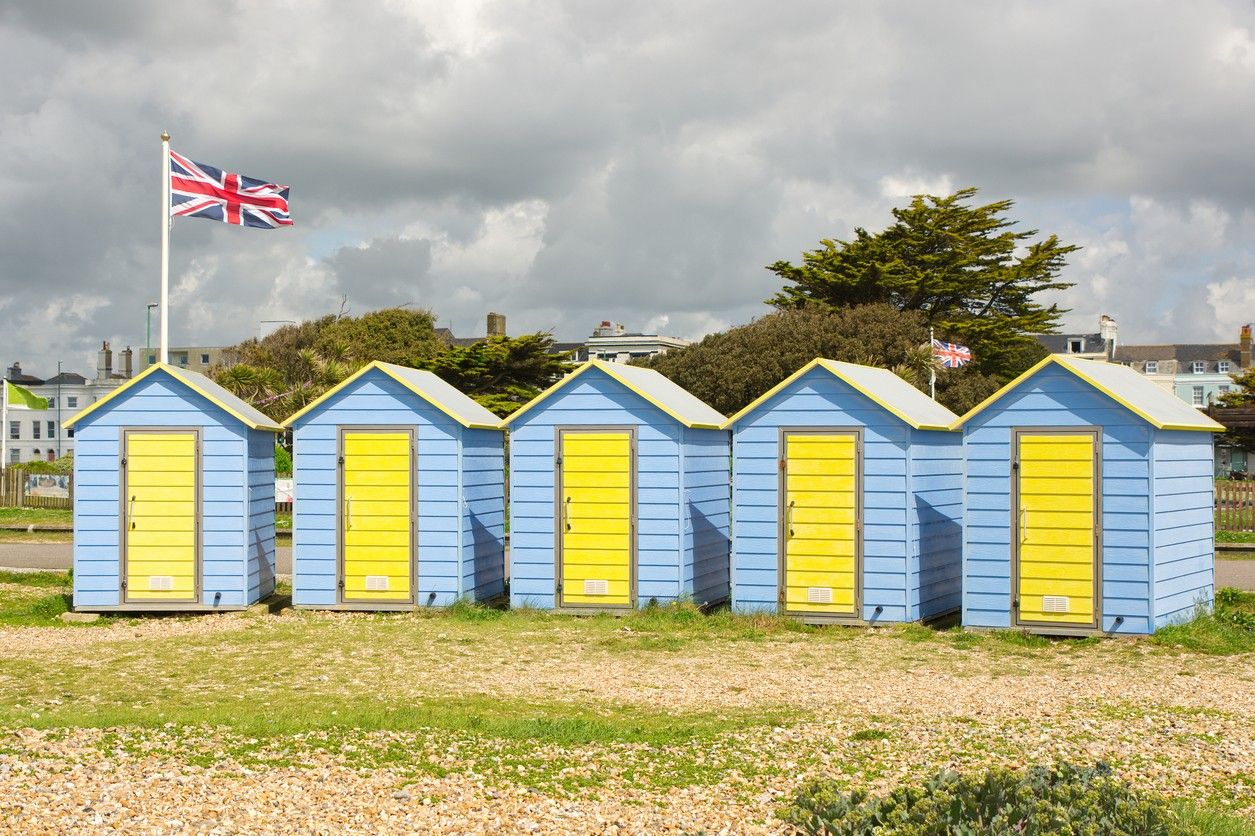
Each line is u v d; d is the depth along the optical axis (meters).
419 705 12.27
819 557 17.88
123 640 16.75
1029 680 13.59
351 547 19.25
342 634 17.11
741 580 18.22
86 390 101.50
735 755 10.07
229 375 40.75
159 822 8.06
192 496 19.11
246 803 8.52
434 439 19.19
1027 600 16.70
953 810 6.66
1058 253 73.50
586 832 8.20
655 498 18.62
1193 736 10.55
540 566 18.92
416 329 76.38
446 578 19.11
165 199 23.30
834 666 14.69
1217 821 8.02
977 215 73.31
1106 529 16.31
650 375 20.59
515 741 10.46
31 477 41.94
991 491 16.91
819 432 17.94
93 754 9.64
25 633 17.44
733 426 18.31
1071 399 16.48
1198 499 17.56
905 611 17.55
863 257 71.12
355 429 19.27
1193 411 18.31
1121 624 16.20
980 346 66.56
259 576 19.78
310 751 9.92
